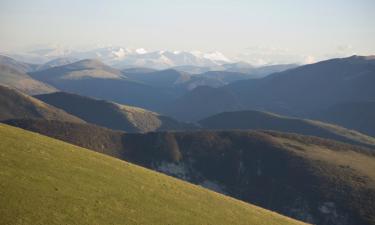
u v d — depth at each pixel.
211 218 48.56
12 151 49.12
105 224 38.75
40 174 45.06
